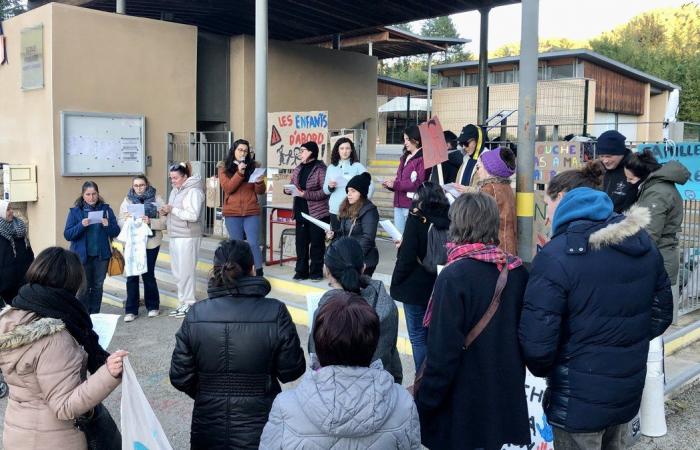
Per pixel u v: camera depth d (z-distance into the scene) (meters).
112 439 2.80
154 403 4.88
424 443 2.87
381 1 11.09
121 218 7.04
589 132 16.98
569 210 2.64
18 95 10.96
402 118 25.66
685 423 4.39
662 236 5.01
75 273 2.71
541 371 2.64
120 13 10.90
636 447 4.03
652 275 2.63
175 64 11.29
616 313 2.54
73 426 2.62
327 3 11.35
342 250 3.15
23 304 2.57
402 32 14.70
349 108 13.73
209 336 2.82
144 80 10.94
